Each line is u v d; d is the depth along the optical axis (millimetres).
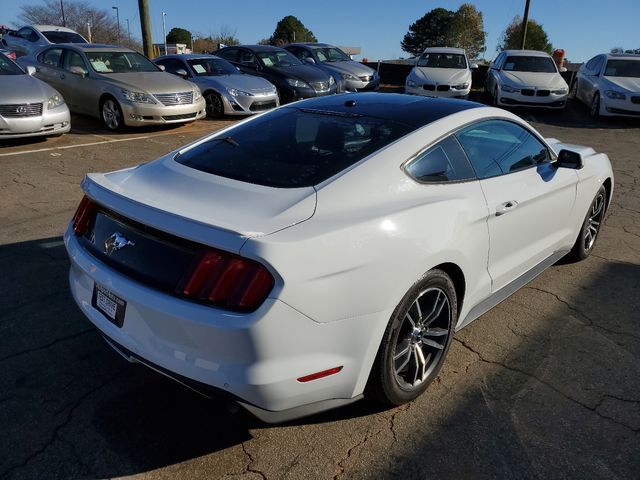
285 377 2123
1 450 2365
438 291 2693
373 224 2318
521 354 3215
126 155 8070
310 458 2383
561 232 3986
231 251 2018
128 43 52719
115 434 2490
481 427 2586
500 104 14320
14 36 16438
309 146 2793
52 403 2672
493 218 3002
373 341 2357
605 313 3736
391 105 3242
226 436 2508
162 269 2189
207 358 2092
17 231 4863
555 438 2520
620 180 7691
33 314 3457
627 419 2656
